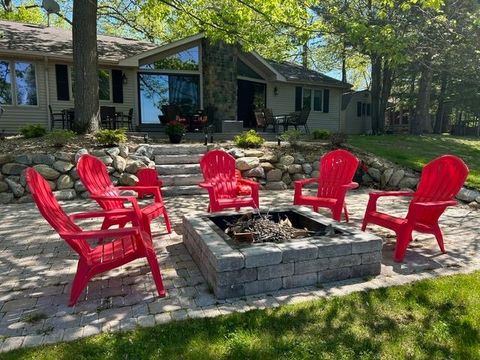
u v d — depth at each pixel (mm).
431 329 2326
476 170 7789
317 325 2373
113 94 12836
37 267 3471
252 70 15773
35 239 4340
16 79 11586
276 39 17312
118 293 2889
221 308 2613
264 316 2480
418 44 7598
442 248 3734
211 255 2873
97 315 2541
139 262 3553
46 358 2047
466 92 21359
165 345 2164
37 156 6773
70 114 10641
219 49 13773
